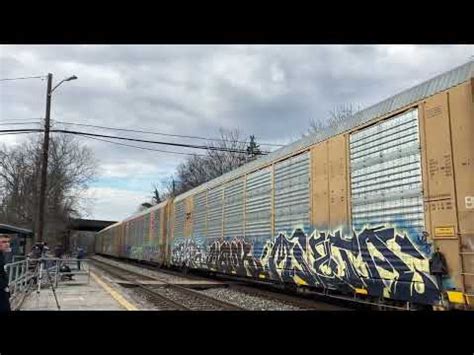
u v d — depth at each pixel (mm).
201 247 25047
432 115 9398
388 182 10578
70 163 63438
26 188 60438
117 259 63594
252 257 18125
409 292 9727
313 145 14148
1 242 7871
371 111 11531
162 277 28531
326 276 12906
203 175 72188
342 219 12312
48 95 29062
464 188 8539
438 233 9016
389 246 10383
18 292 15930
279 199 16203
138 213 48844
